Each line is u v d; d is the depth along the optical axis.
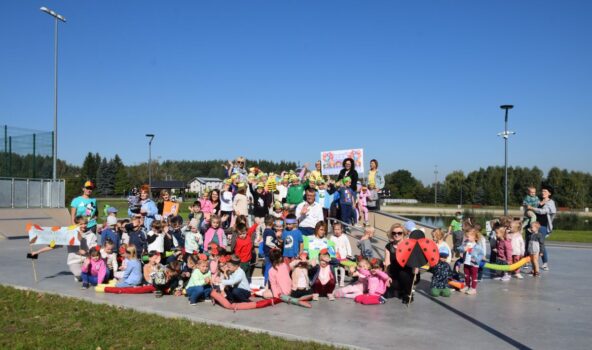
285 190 15.94
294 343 5.70
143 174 105.81
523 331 6.41
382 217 14.67
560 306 8.00
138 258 10.21
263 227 12.85
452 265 13.27
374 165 16.33
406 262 8.08
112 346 5.55
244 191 12.83
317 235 9.68
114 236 10.72
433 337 6.07
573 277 11.14
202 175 146.75
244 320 6.85
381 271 8.44
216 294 7.75
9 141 25.28
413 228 9.20
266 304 7.81
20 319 6.71
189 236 10.16
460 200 89.19
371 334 6.18
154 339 5.80
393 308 7.80
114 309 7.33
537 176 82.88
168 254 10.22
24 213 22.73
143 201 12.46
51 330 6.18
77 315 6.91
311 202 11.34
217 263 8.19
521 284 10.21
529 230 11.68
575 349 5.64
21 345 5.50
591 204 77.81
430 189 98.50
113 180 102.19
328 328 6.46
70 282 9.75
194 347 5.48
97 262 9.22
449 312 7.52
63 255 14.20
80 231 9.49
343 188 13.41
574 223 35.38
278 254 8.34
